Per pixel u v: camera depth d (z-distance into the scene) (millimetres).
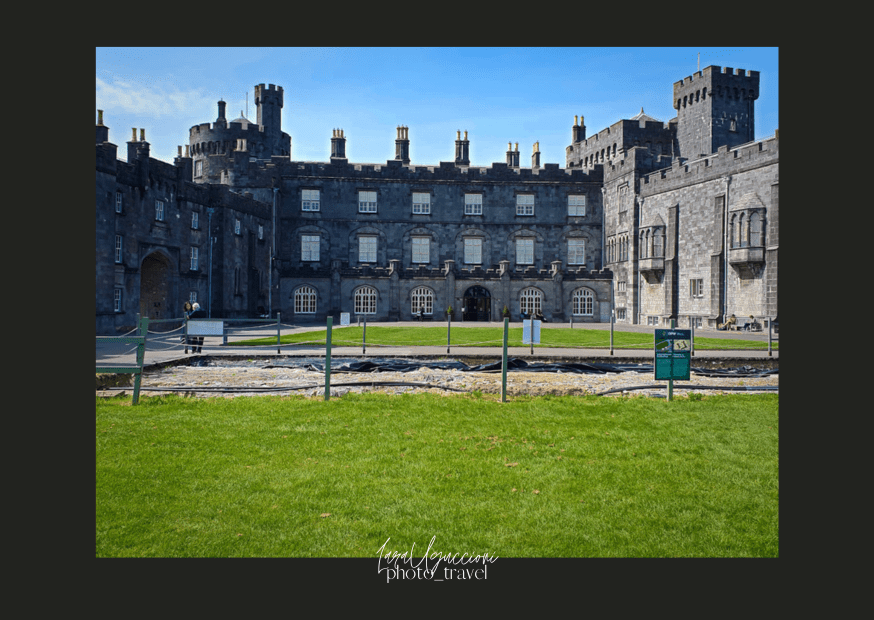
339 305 55688
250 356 20188
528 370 19125
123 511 6809
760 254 39062
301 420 11234
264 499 7227
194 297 44375
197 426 10664
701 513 6984
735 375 18000
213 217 46938
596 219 61000
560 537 6410
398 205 60219
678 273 48031
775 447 9570
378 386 15141
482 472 8297
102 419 11102
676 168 48188
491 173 60938
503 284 56750
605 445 9703
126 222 36406
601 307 57500
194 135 65438
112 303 33531
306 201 59156
